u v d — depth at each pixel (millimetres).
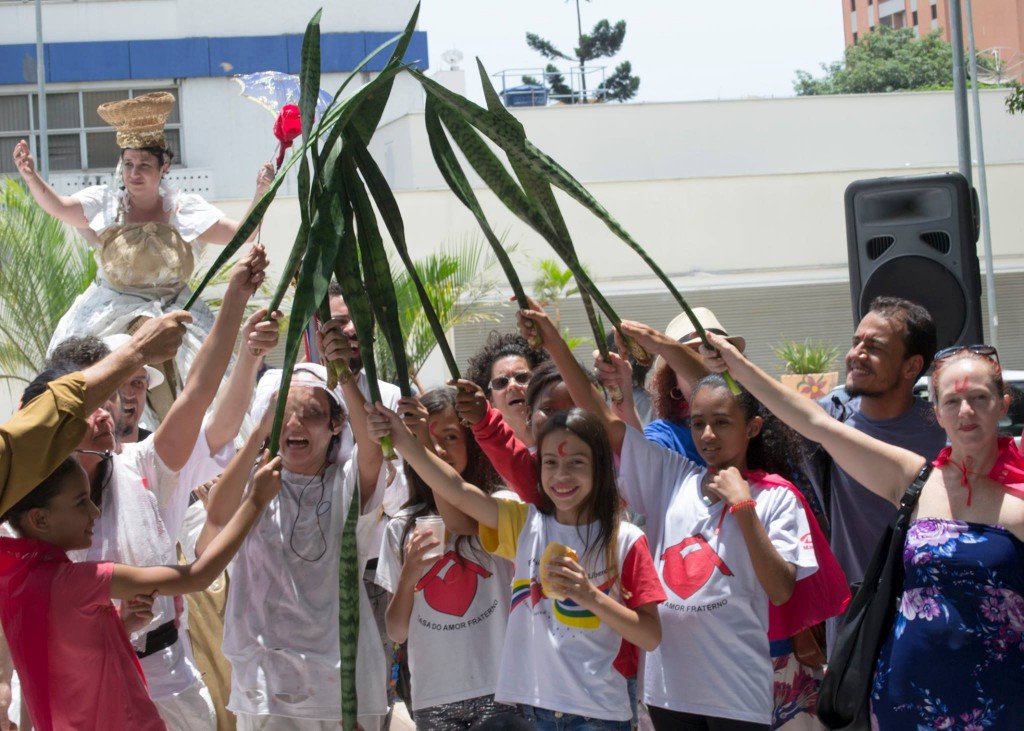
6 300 10547
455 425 4301
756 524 3699
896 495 3514
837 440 3541
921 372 4480
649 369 5566
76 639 3174
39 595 3174
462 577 4035
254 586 3936
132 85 22516
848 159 22484
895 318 4430
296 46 22812
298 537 3967
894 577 3365
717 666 3686
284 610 3918
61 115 22469
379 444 3766
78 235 11023
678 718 3758
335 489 4047
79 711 3188
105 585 3180
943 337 6598
